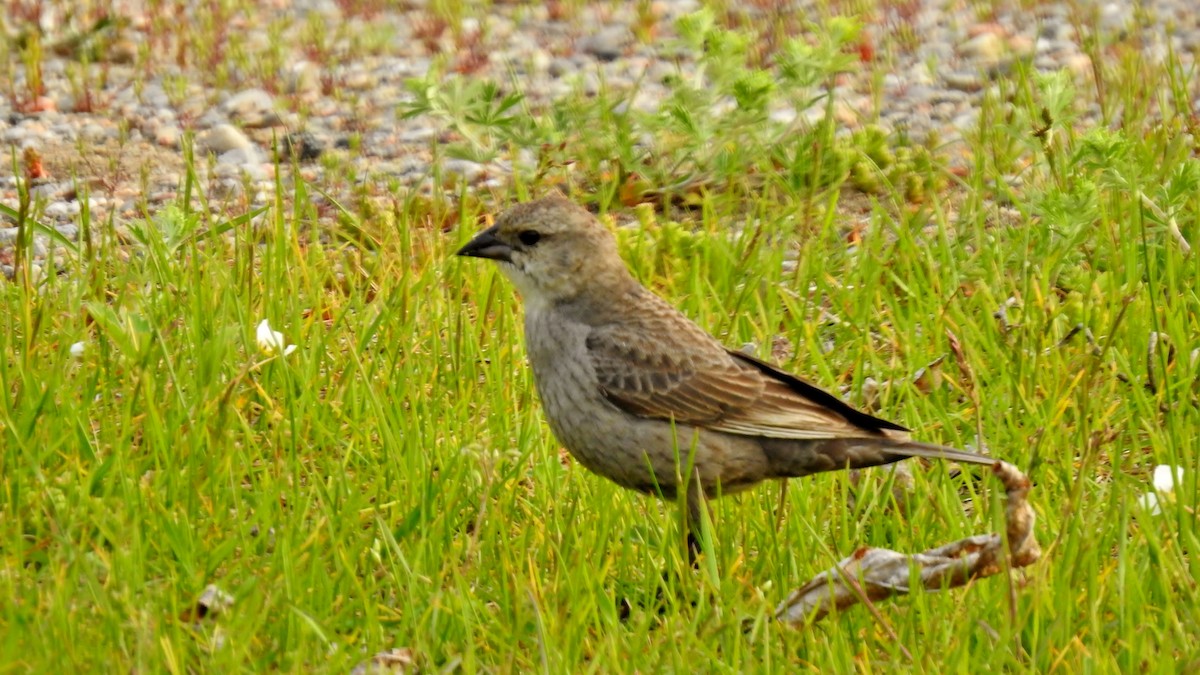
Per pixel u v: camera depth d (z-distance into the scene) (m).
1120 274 12.37
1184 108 16.45
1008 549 8.15
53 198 14.98
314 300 11.92
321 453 10.21
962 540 8.45
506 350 11.38
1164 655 7.95
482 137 15.49
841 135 16.28
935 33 20.30
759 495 10.12
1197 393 10.95
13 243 13.72
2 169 15.66
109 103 17.70
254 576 8.38
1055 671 8.07
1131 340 11.60
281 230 12.49
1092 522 8.92
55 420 9.92
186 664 7.89
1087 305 11.88
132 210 14.80
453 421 10.52
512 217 9.99
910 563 8.36
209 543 8.97
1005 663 8.26
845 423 9.52
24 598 8.16
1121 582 8.41
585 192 14.82
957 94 18.06
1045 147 13.31
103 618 8.01
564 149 14.91
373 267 12.66
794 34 20.20
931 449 9.27
